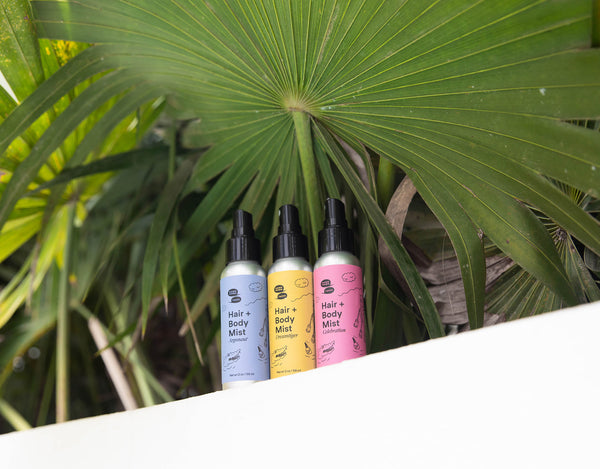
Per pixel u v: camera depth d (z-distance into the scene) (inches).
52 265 42.2
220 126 27.3
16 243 36.5
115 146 36.5
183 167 30.9
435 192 21.7
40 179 33.4
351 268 20.5
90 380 44.9
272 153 26.5
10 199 25.8
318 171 26.6
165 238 29.0
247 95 24.5
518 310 23.6
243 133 26.7
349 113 22.3
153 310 32.4
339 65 20.8
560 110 17.2
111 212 43.4
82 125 32.4
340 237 21.0
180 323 47.7
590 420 12.3
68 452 22.2
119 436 21.0
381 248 24.1
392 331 24.6
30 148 29.8
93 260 42.9
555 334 13.1
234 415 18.3
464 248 21.5
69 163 29.8
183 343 47.3
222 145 27.8
